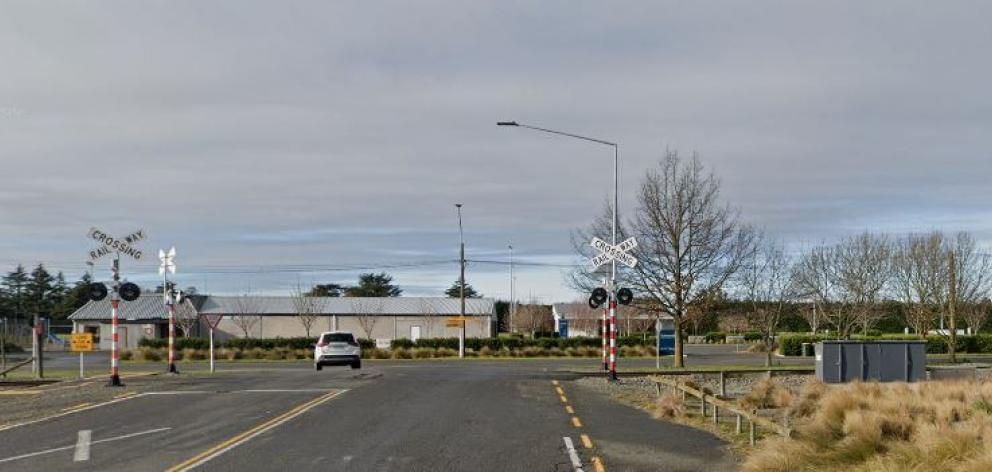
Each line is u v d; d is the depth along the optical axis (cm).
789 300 5012
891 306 5847
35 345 3544
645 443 1490
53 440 1549
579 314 9562
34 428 1716
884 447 1229
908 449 1173
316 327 8088
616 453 1384
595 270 2894
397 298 8550
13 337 7269
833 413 1605
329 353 3756
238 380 2886
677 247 4194
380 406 2064
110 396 2341
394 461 1307
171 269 3434
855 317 5166
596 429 1672
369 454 1371
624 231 4328
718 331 8731
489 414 1914
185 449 1430
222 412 1952
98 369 4150
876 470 1113
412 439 1534
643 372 3428
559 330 9050
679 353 4166
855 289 5159
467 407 2052
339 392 2414
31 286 10500
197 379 2956
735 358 5162
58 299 10594
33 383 2908
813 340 5447
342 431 1636
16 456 1379
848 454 1217
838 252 9894
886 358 2542
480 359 5228
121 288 2748
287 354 5494
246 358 5431
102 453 1398
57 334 8825
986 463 1013
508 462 1300
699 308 4200
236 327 7906
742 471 1227
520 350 5709
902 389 1966
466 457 1343
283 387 2583
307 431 1636
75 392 2478
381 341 6275
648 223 4244
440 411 1967
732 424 1728
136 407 2070
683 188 4225
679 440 1525
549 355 5666
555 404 2139
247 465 1275
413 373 3303
